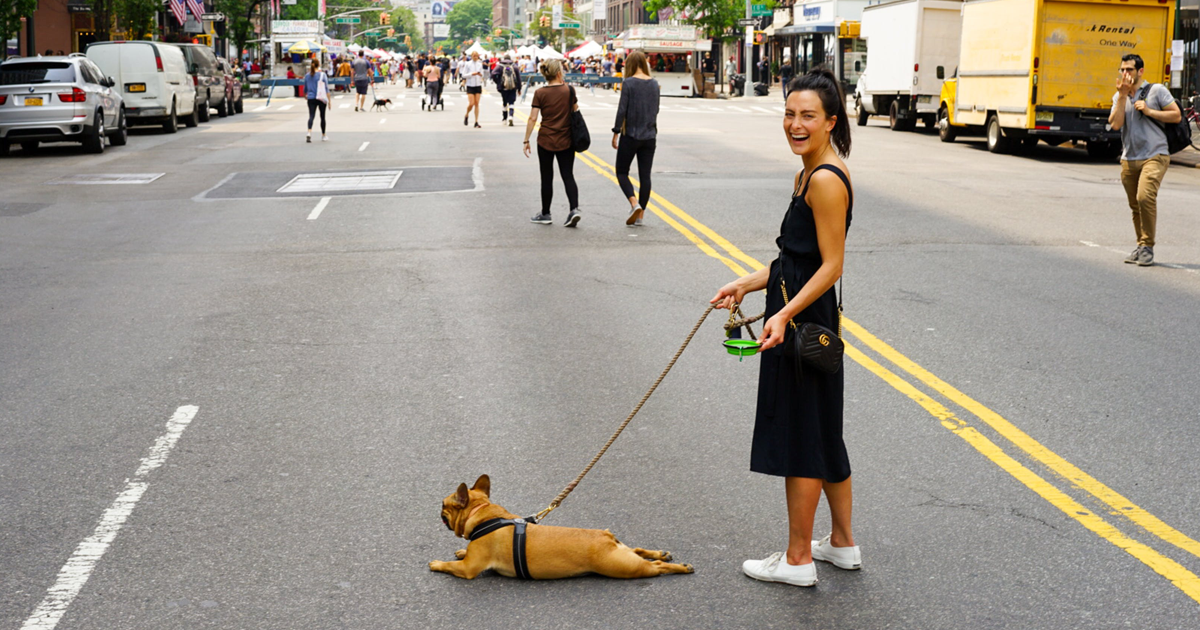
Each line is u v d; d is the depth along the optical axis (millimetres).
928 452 5680
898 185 17453
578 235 12398
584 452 5672
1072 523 4789
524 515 4840
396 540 4625
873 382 6930
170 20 54469
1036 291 9664
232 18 64188
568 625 3908
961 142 27875
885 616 3975
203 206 15117
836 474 4223
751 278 4344
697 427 6059
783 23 71125
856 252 11500
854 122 37875
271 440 5867
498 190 16250
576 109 12758
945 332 8188
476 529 4258
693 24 64875
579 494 5109
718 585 4207
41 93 22516
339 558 4457
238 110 39906
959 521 4816
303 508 4969
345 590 4180
